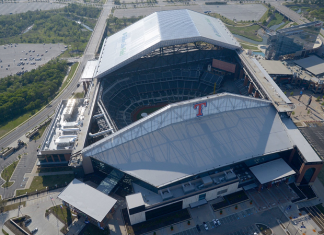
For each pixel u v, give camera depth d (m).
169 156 148.25
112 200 138.25
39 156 167.75
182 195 140.88
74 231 135.00
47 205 148.88
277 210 143.12
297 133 164.25
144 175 140.50
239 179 148.62
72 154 156.62
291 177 159.88
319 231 132.50
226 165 146.38
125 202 147.62
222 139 157.12
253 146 155.75
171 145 152.38
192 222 138.88
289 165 159.62
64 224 138.50
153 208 136.25
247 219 139.25
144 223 138.62
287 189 154.38
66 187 144.50
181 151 150.38
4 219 142.25
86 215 134.25
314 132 198.25
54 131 184.38
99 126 179.38
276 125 168.62
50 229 136.38
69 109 194.50
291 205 145.62
